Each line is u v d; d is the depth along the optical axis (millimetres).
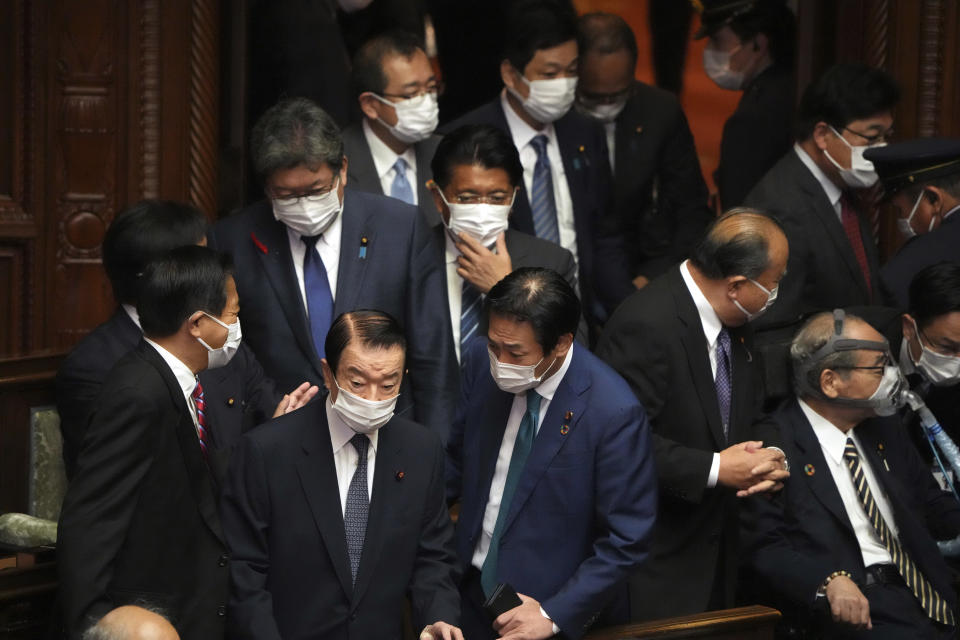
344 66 22312
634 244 22594
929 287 16984
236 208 22188
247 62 22094
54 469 16000
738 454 14812
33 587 14531
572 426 13562
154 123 21125
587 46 21375
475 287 16844
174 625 12297
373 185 18625
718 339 15500
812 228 18750
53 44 20828
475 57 23312
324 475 12867
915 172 18297
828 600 15703
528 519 13664
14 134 20562
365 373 12352
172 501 12414
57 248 21062
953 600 16328
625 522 13398
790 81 23547
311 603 12773
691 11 23656
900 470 17047
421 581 13102
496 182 16719
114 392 12258
